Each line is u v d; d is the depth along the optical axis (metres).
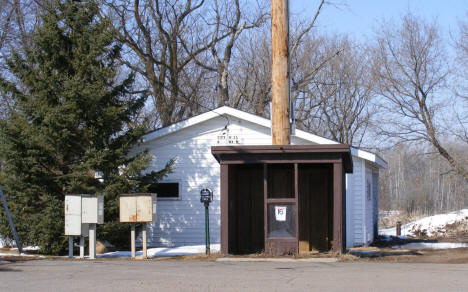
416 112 32.91
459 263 13.05
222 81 33.19
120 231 17.05
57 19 17.19
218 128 20.59
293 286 8.91
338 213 13.73
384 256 15.11
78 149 16.97
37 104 16.59
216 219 20.33
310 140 19.94
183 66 33.00
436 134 32.81
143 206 14.45
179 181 20.59
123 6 30.25
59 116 15.81
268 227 13.90
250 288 8.70
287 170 16.62
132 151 20.75
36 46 17.12
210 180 20.48
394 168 66.38
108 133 17.19
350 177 20.45
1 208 16.50
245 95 37.16
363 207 20.33
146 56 31.53
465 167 34.16
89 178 16.56
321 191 16.55
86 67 16.83
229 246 14.81
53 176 16.42
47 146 16.30
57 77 16.73
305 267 11.69
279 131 14.36
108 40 17.16
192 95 35.78
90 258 14.49
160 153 20.77
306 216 16.56
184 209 20.50
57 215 15.78
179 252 15.76
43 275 10.47
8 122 16.45
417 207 60.59
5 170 16.03
